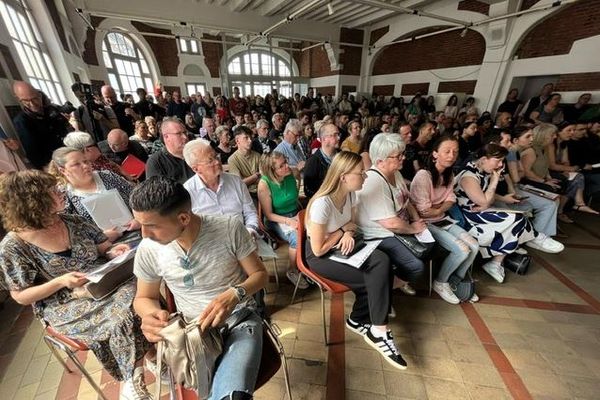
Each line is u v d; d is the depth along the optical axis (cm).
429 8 653
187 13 585
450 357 137
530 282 193
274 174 183
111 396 120
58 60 416
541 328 154
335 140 218
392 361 132
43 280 102
